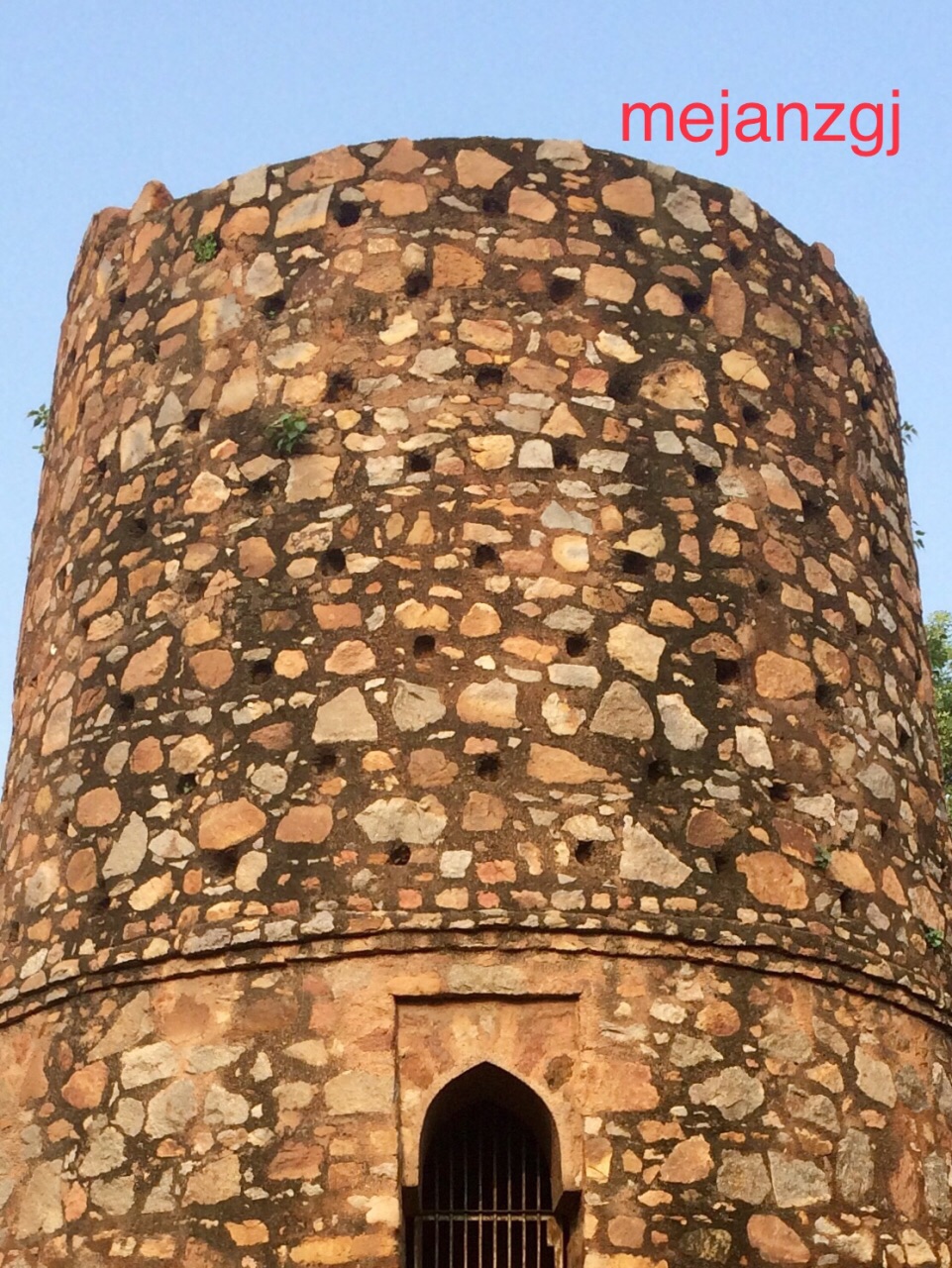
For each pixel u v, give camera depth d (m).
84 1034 12.48
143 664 13.23
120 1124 12.12
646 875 12.33
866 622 13.92
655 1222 11.61
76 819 13.15
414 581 12.80
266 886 12.30
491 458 13.06
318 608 12.86
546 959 12.01
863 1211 12.16
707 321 13.84
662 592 13.02
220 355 13.73
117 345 14.36
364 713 12.55
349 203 13.77
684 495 13.31
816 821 13.02
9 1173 12.55
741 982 12.29
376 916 12.04
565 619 12.77
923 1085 12.89
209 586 13.17
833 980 12.59
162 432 13.79
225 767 12.69
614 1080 11.83
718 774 12.74
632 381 13.48
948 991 13.49
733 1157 11.88
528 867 12.20
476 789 12.34
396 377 13.28
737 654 13.10
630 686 12.73
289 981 12.05
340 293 13.55
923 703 14.43
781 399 13.98
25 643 14.58
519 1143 12.08
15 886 13.50
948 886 14.02
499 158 13.80
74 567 14.00
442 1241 11.88
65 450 14.69
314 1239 11.52
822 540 13.84
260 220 13.94
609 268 13.68
